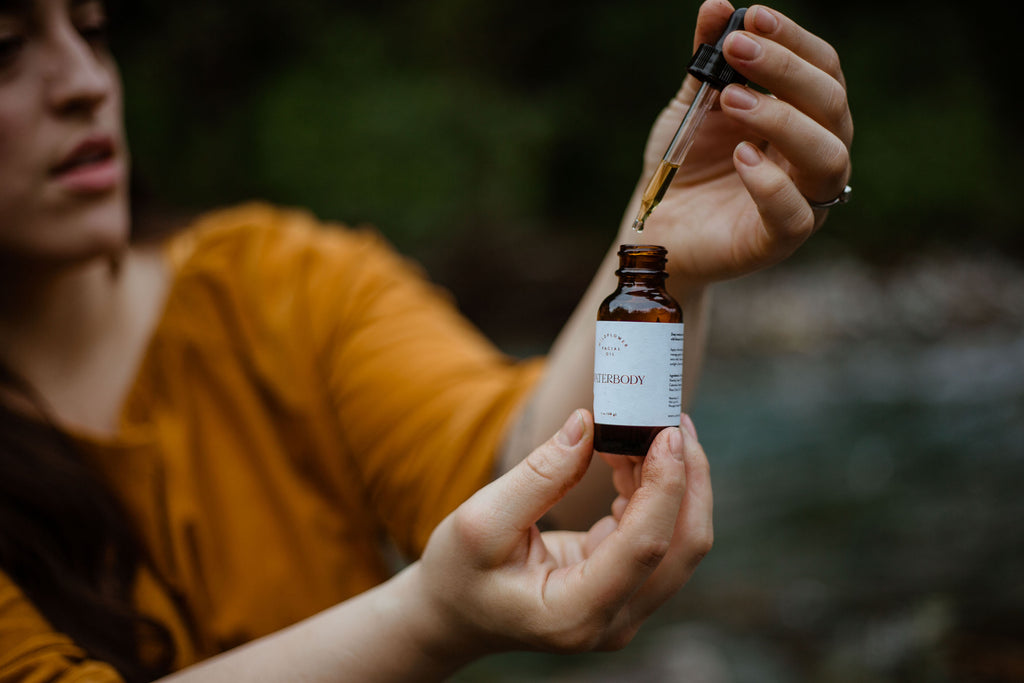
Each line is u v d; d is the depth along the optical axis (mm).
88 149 1418
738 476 5047
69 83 1362
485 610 1075
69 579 1413
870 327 10469
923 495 4293
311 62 14812
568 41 16547
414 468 1581
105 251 1478
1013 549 3406
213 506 1654
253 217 1822
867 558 3553
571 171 16828
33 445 1466
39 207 1392
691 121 1061
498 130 15117
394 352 1676
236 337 1696
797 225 1012
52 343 1615
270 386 1688
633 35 16141
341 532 1728
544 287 12828
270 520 1679
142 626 1511
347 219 14086
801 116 980
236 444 1691
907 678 2574
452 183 14445
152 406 1628
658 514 986
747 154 987
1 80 1323
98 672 1222
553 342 11742
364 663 1142
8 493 1410
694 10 16016
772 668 2732
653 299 1079
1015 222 14789
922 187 14672
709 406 7164
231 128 14594
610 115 16594
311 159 14172
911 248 13383
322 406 1711
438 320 1796
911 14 16234
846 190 1056
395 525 1670
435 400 1600
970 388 6891
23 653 1221
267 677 1159
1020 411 5793
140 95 13953
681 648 2910
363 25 15281
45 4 1322
